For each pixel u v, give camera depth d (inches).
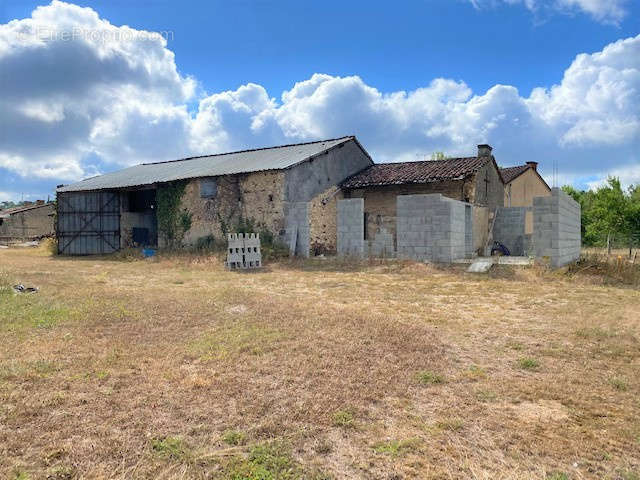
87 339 206.8
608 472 108.5
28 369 163.2
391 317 265.3
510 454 115.6
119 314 255.8
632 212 783.1
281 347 197.0
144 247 834.8
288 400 142.8
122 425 125.3
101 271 521.7
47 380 155.5
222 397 144.1
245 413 133.4
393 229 745.6
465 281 428.1
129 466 106.2
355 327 229.9
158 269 546.9
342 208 609.3
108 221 857.5
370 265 530.0
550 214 478.3
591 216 920.9
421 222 540.7
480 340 221.3
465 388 158.9
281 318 250.1
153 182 778.8
